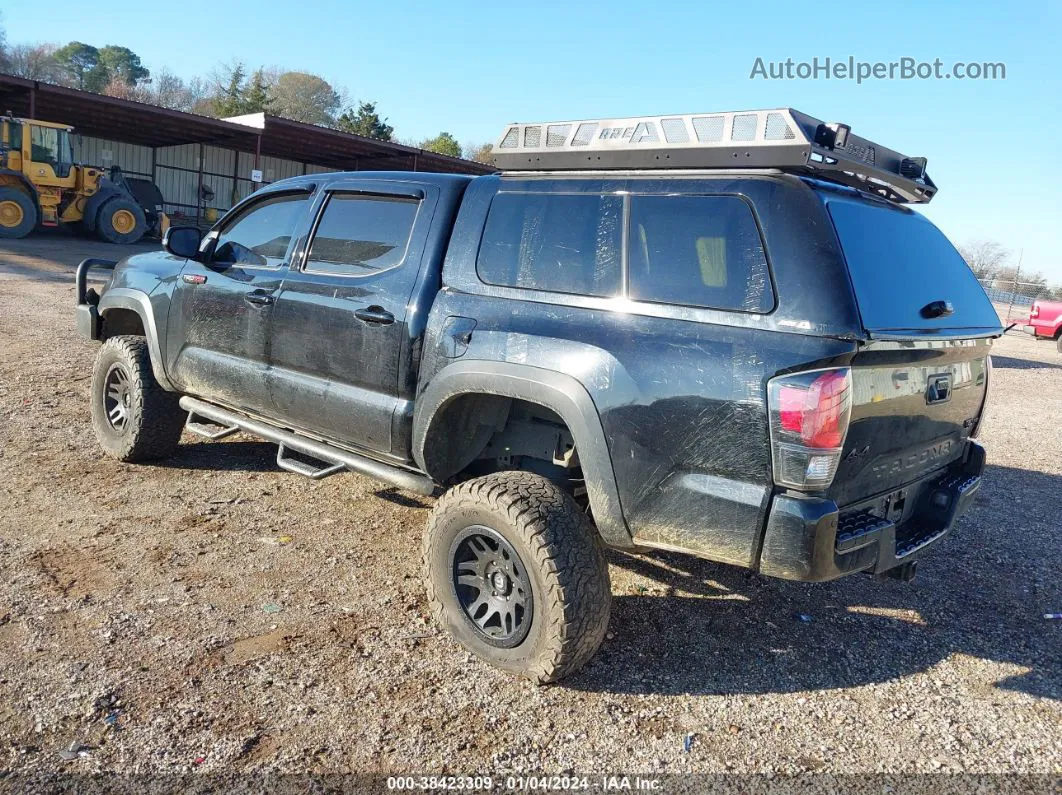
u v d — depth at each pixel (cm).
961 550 470
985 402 360
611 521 287
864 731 283
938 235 349
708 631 350
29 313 1073
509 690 294
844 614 377
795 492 253
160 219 2528
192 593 350
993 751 275
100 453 532
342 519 448
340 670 299
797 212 263
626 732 274
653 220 291
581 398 285
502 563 301
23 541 389
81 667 289
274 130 2986
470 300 330
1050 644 357
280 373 404
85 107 2569
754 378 254
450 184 358
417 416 339
